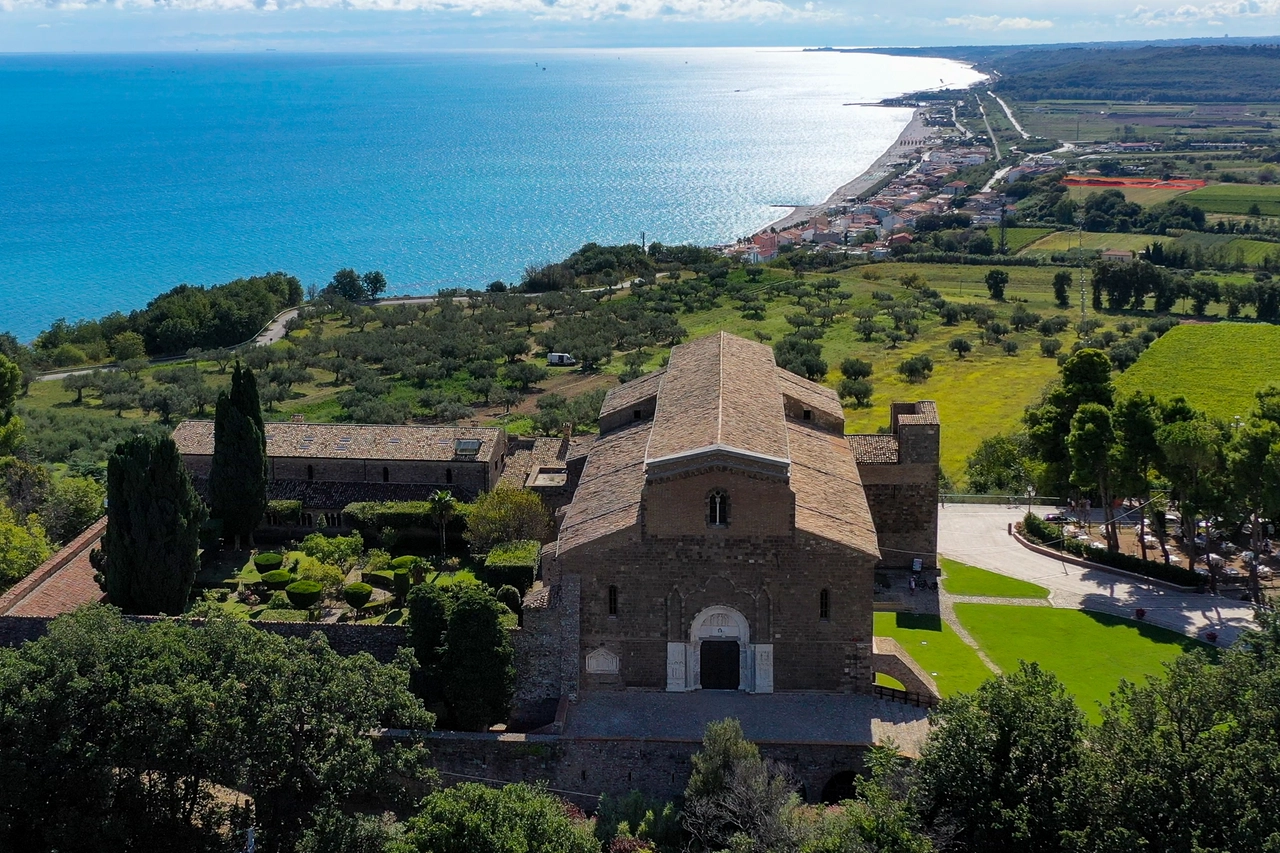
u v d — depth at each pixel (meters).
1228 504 91.88
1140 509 97.88
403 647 70.56
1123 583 94.00
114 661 61.16
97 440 144.12
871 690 73.50
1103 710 57.06
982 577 95.56
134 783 60.38
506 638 71.00
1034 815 52.56
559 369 190.25
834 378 184.12
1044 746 54.47
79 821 57.91
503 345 196.00
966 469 132.00
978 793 54.06
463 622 69.69
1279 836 46.28
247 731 59.53
